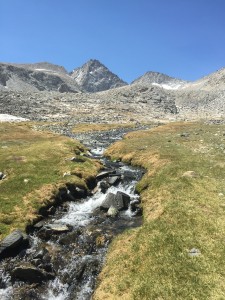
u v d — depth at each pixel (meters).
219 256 21.47
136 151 53.00
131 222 30.20
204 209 27.56
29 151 49.03
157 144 57.25
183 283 19.58
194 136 65.25
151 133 78.62
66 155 48.09
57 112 159.75
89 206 34.59
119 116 161.62
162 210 28.53
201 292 18.77
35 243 27.02
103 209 33.25
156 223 26.39
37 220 30.27
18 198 32.50
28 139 68.81
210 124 97.62
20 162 42.75
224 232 23.95
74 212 33.00
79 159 45.53
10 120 122.31
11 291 22.34
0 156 46.03
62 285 23.02
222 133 67.00
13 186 34.97
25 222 29.12
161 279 20.19
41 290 22.52
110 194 34.31
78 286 22.86
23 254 25.47
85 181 39.41
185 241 23.17
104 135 88.31
